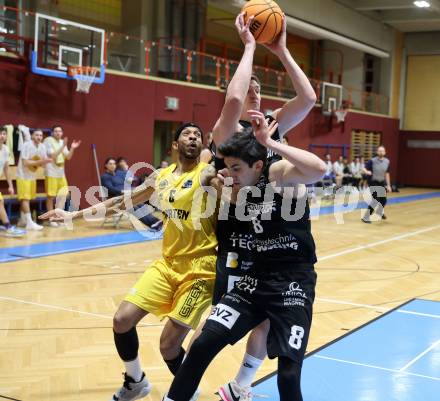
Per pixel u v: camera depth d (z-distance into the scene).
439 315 6.71
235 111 3.24
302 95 3.56
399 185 32.81
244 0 22.16
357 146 28.42
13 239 11.42
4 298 7.06
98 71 15.28
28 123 14.16
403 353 5.34
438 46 31.95
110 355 5.16
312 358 5.15
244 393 3.62
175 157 4.60
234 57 26.94
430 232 14.51
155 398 4.25
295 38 29.28
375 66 31.88
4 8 13.48
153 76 17.91
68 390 4.37
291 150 2.94
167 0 21.11
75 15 19.84
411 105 32.81
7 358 5.02
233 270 3.36
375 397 4.34
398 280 8.73
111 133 16.33
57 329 5.89
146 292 3.87
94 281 8.12
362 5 27.44
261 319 3.27
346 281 8.59
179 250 3.89
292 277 3.21
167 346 3.89
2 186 13.31
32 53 13.75
